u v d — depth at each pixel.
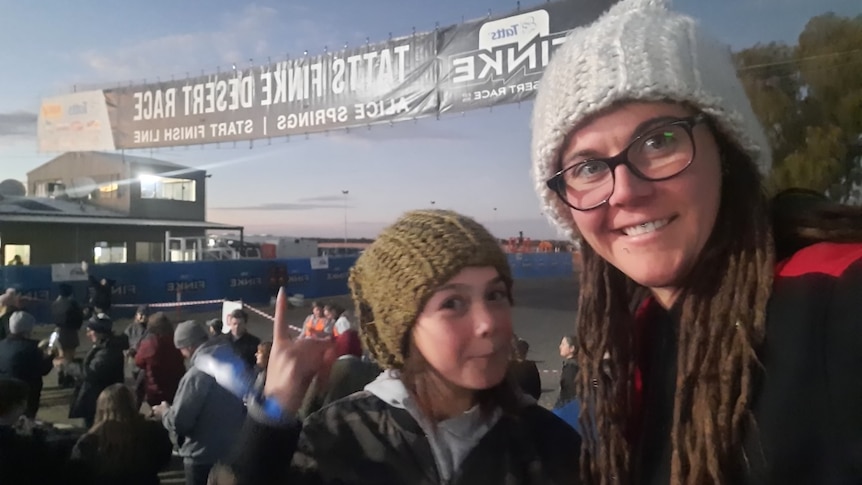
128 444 2.87
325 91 5.98
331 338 1.04
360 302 1.10
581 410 0.93
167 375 4.21
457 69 5.21
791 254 0.67
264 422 0.96
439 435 0.98
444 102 5.31
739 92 0.71
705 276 0.70
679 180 0.66
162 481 4.02
